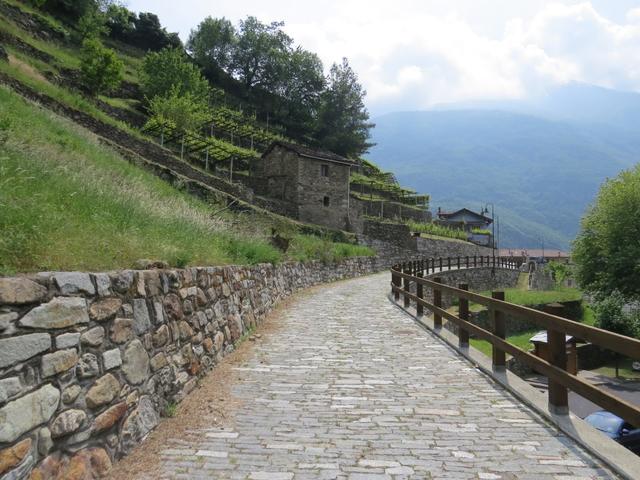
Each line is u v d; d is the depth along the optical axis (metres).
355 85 66.19
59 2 43.88
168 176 20.92
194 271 5.99
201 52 63.75
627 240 27.94
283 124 64.31
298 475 3.55
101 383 3.45
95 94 32.88
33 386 2.70
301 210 35.22
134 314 4.12
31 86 20.48
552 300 31.70
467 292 7.73
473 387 5.90
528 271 47.53
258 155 41.44
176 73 42.88
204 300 6.34
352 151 66.00
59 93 22.70
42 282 2.88
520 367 20.25
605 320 28.06
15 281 2.64
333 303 14.34
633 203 27.81
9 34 29.56
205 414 4.84
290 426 4.57
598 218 29.58
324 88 68.19
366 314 12.13
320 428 4.52
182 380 5.19
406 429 4.51
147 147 24.86
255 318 9.87
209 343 6.41
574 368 9.58
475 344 19.16
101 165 11.84
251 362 7.04
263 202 31.67
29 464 2.61
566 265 49.03
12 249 3.17
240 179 35.56
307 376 6.34
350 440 4.24
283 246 17.16
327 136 64.12
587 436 4.16
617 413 3.53
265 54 66.62
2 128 7.64
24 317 2.68
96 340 3.44
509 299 29.83
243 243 11.19
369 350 7.95
